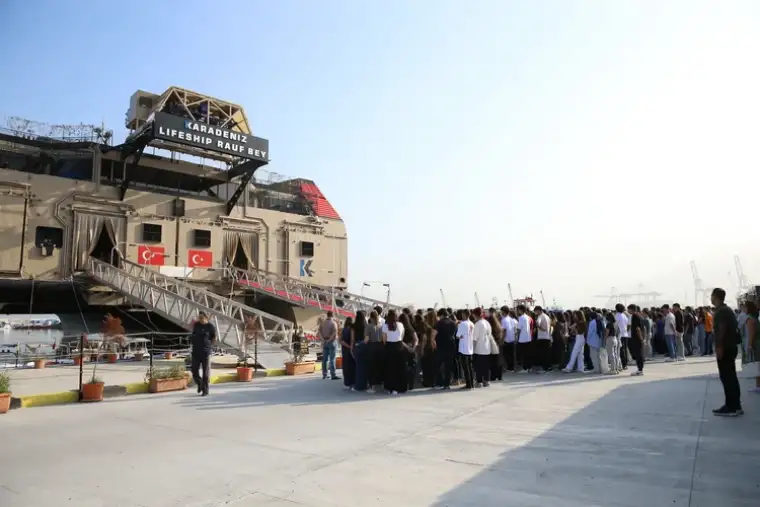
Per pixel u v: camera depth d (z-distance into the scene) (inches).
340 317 1237.1
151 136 1233.4
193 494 200.1
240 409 389.4
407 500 189.5
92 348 801.6
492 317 550.9
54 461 247.9
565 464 230.8
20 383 527.8
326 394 464.8
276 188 1798.7
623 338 631.8
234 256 1566.2
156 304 978.7
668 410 349.1
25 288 1196.5
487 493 195.5
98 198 1317.7
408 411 370.6
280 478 217.9
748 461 228.8
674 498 185.3
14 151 1238.9
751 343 427.5
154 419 353.7
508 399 413.7
